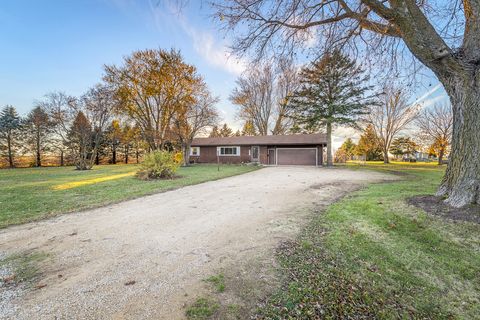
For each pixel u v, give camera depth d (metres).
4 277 2.35
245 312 1.79
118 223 4.17
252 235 3.52
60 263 2.66
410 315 1.81
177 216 4.61
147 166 10.70
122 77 18.81
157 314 1.78
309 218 4.32
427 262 2.57
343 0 4.75
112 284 2.21
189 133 21.45
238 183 9.29
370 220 3.86
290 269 2.46
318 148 20.69
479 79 3.74
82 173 14.40
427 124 22.17
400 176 11.14
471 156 3.79
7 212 4.86
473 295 2.07
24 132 25.08
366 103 17.34
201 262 2.66
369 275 2.32
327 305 1.87
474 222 3.26
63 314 1.78
